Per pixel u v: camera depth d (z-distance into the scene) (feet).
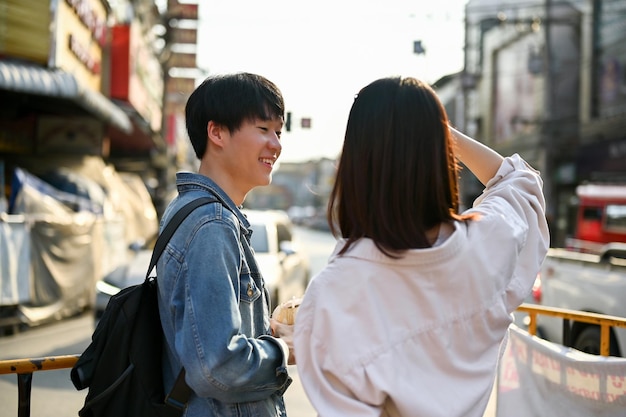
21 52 32.48
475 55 105.60
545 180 78.23
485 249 4.21
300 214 248.32
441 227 4.34
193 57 77.46
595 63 73.26
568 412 8.73
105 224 33.01
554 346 9.19
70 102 39.50
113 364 4.88
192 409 4.76
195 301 4.49
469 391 4.03
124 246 37.68
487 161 5.17
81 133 44.62
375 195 4.16
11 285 24.06
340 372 3.84
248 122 5.19
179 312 4.59
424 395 3.88
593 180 72.08
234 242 4.78
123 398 4.82
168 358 4.96
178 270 4.67
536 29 81.87
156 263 4.84
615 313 14.96
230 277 4.66
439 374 4.01
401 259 4.00
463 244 4.11
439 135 4.29
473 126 106.83
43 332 24.57
